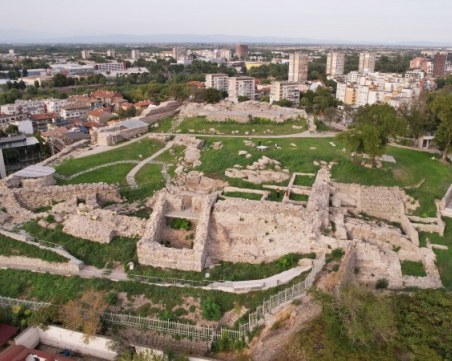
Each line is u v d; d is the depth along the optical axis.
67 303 43.88
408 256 50.34
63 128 143.12
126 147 86.38
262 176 64.62
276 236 50.62
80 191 60.66
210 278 46.66
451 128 71.62
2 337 41.41
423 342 35.38
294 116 99.25
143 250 48.22
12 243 51.25
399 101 152.50
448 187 64.44
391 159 71.94
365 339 35.41
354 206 60.66
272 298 41.97
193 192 61.16
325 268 45.88
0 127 153.75
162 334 41.09
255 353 37.94
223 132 93.00
